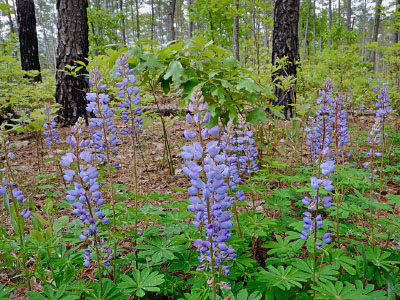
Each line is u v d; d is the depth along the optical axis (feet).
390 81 33.83
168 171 18.43
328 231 10.67
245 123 12.02
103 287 7.57
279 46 28.45
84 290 7.45
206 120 5.71
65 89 28.73
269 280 7.35
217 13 53.78
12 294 8.70
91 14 60.29
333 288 7.02
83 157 6.53
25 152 22.06
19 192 7.80
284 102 27.07
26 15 41.96
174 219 9.59
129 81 10.91
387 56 31.60
